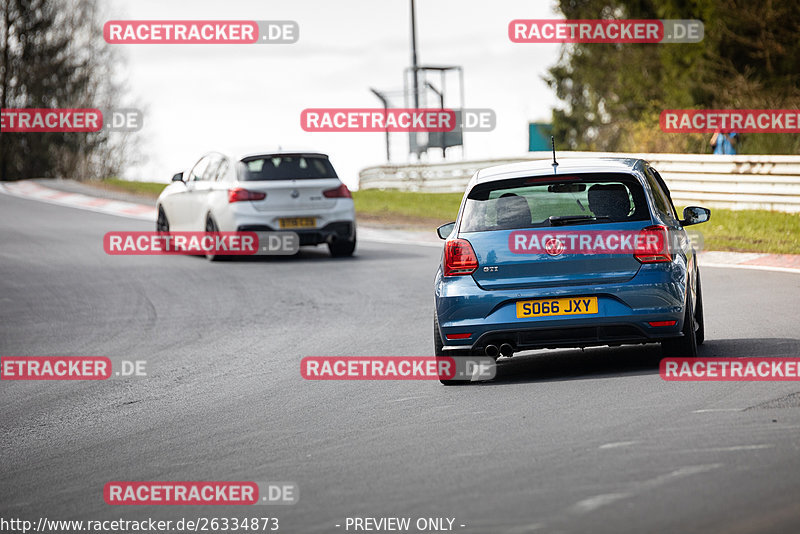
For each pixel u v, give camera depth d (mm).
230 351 40312
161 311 51344
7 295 57781
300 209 65250
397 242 76000
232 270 63562
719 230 69688
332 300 51250
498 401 27094
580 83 175875
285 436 25531
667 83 141625
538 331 28469
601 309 28203
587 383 28297
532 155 100812
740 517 16312
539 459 20844
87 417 30703
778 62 122562
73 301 55344
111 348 42875
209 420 28484
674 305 28250
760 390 25750
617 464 19938
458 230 29594
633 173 29297
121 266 67000
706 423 22688
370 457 22438
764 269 53125
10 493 22594
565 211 29531
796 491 17391
